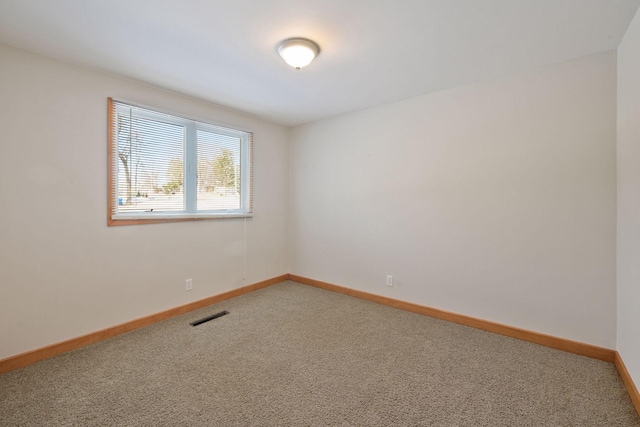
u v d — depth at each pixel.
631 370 1.77
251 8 1.64
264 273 3.93
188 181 3.10
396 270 3.22
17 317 2.05
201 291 3.20
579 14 1.69
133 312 2.65
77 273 2.32
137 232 2.68
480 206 2.65
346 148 3.61
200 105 3.14
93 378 1.90
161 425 1.51
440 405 1.67
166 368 2.02
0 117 1.98
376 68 2.38
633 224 1.76
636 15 1.68
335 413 1.60
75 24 1.78
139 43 2.00
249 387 1.82
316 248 3.96
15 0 1.55
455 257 2.81
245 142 3.68
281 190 4.15
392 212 3.23
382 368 2.03
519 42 1.99
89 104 2.37
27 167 2.09
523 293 2.46
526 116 2.41
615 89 2.07
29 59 2.09
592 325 2.17
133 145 2.67
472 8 1.63
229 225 3.48
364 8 1.63
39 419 1.54
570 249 2.25
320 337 2.50
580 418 1.57
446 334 2.56
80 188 2.33
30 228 2.10
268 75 2.51
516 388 1.82
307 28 1.83
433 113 2.90
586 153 2.18
